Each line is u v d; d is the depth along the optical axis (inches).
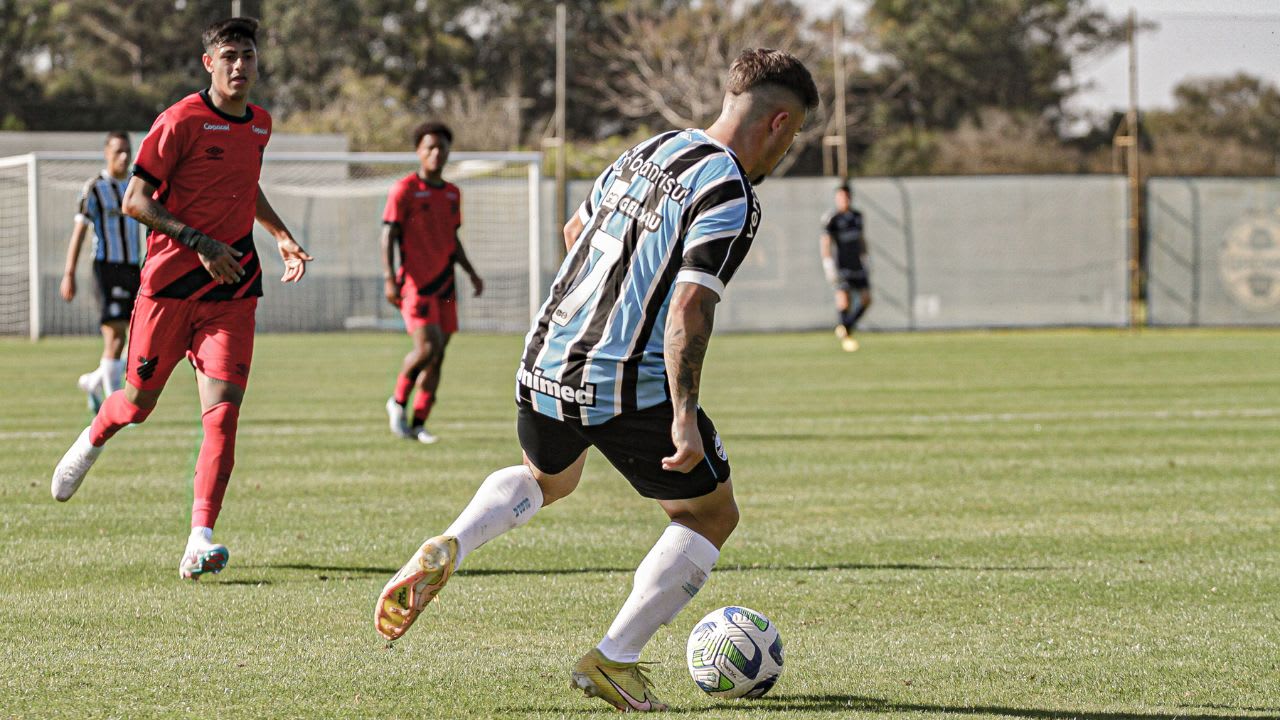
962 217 1537.9
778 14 2792.8
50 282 1440.7
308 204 1557.6
